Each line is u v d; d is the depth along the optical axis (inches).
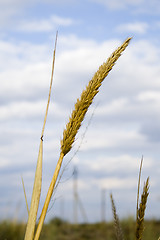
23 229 335.6
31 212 71.9
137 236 63.2
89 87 69.6
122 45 70.0
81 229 421.4
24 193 75.7
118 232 74.4
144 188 63.8
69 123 69.2
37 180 73.7
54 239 365.4
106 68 69.0
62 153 69.1
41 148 75.4
